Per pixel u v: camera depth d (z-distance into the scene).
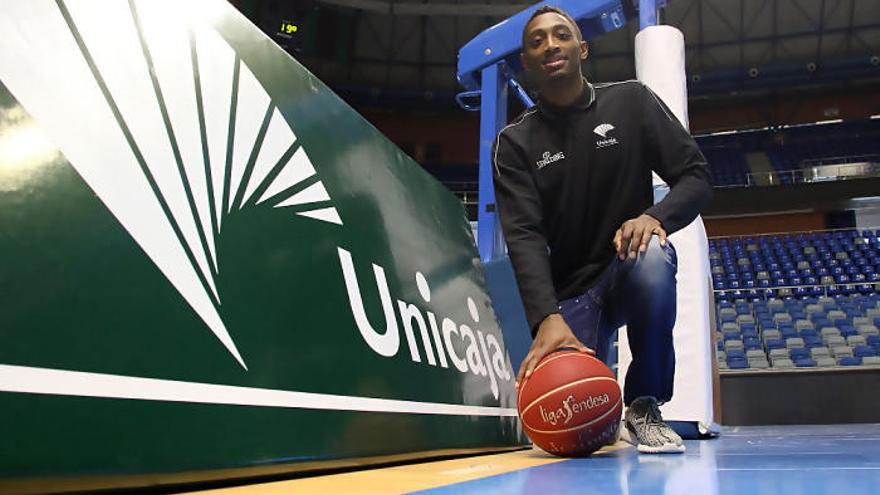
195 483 0.82
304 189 1.26
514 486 0.81
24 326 0.65
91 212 0.77
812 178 16.70
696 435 2.56
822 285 10.88
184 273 0.87
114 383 0.72
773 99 18.81
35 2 0.79
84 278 0.73
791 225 15.15
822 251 13.42
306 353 1.07
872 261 12.72
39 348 0.65
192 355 0.84
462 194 17.22
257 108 1.19
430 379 1.47
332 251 1.27
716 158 19.16
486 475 1.01
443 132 19.19
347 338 1.20
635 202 1.63
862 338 9.11
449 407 1.51
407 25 17.42
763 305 10.86
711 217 15.27
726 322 10.39
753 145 19.25
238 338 0.93
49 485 0.63
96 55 0.86
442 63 17.95
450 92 18.16
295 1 15.89
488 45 3.57
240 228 1.03
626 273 1.51
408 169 1.88
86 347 0.70
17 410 0.62
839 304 10.57
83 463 0.66
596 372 1.40
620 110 1.62
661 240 1.46
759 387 7.29
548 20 1.59
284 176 1.20
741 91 18.25
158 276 0.83
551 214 1.67
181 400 0.80
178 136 0.96
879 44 16.86
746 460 1.23
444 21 17.36
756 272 13.07
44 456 0.63
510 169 1.66
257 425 0.90
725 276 13.16
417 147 19.11
